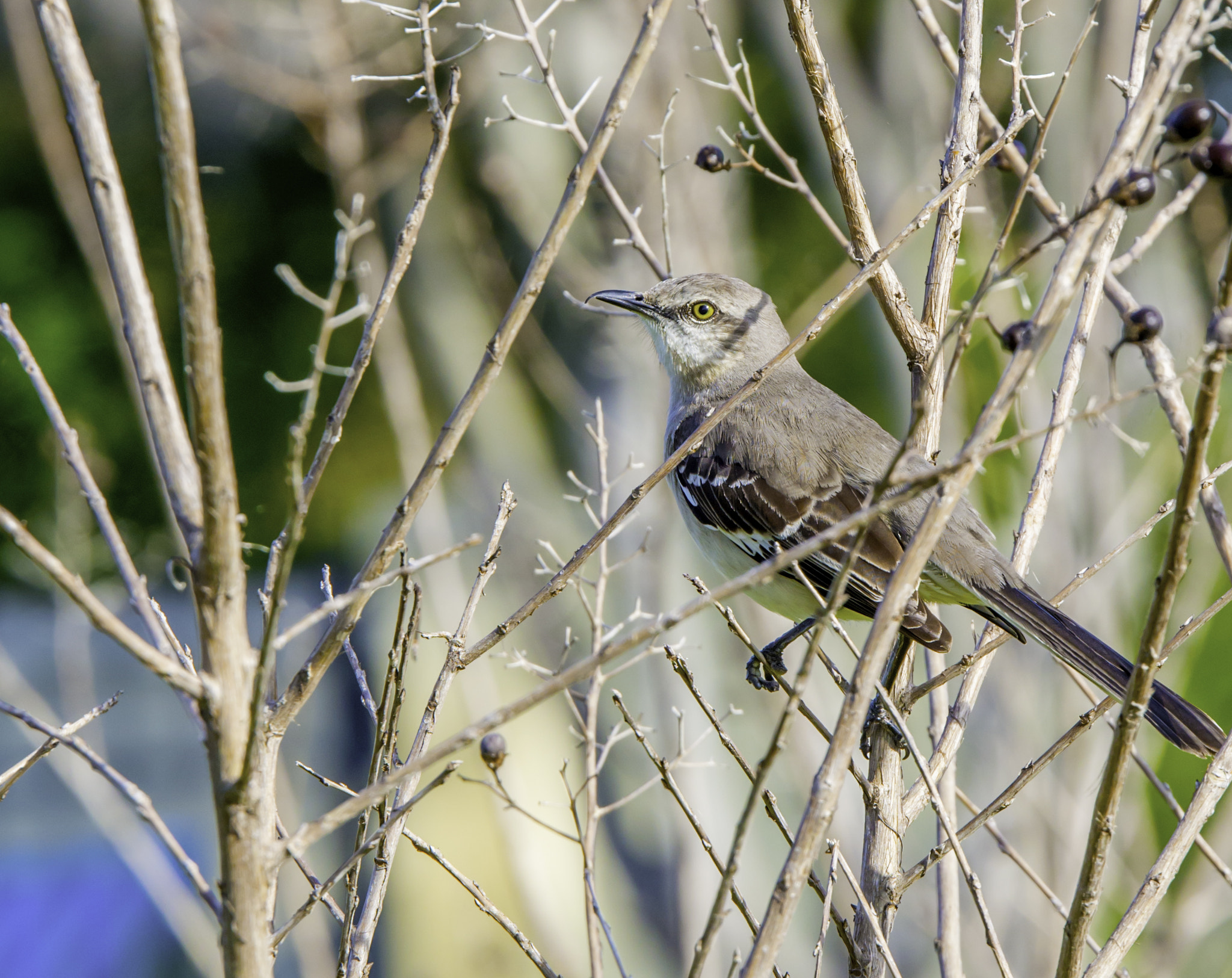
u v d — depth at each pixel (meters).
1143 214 10.95
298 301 19.42
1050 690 9.75
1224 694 13.62
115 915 16.69
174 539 14.32
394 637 4.83
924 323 6.54
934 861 5.59
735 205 14.22
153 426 3.74
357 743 18.05
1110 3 9.42
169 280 18.22
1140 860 11.23
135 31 18.62
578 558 5.11
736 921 13.77
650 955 15.14
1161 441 11.42
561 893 14.91
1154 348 6.04
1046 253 11.06
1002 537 12.25
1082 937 4.36
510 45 14.19
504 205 14.78
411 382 13.45
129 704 16.95
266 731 4.41
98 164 3.72
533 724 16.06
